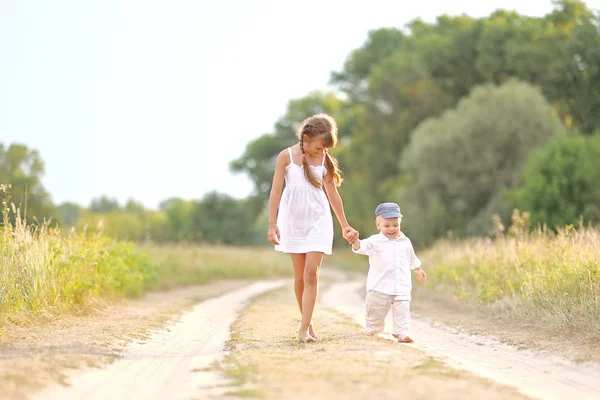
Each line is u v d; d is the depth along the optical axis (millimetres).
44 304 12305
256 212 119625
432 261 27172
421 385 6117
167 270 27953
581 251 13867
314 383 6215
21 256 12383
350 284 38844
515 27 62625
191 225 104250
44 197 57344
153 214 138000
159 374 7336
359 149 83312
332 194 10289
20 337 9602
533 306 13180
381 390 5891
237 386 6309
